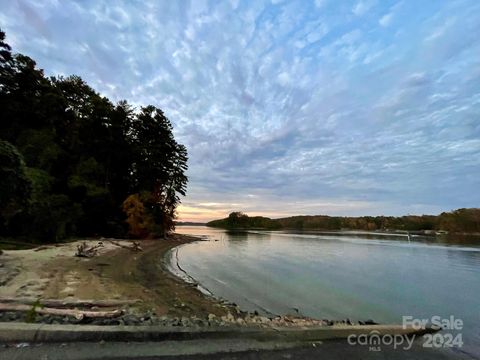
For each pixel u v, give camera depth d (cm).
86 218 3647
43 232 2534
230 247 4328
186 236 6506
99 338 562
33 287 1005
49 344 530
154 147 5012
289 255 3331
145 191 4541
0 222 2205
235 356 543
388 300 1392
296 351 590
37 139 3284
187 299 1176
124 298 1021
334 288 1628
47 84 4069
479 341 800
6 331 536
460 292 1617
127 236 4266
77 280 1205
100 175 4000
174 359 509
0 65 3428
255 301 1301
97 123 4375
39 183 2759
